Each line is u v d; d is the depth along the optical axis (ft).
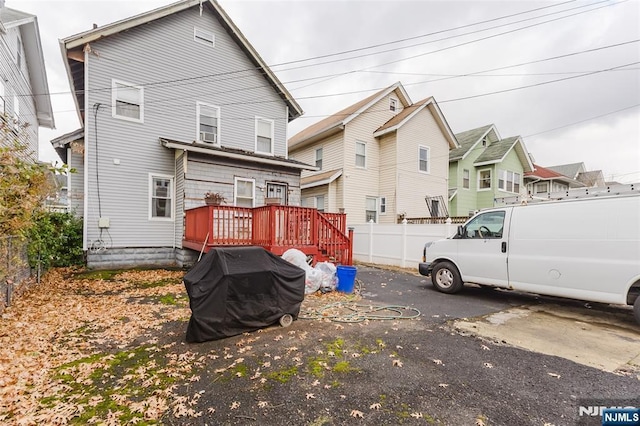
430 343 12.66
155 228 34.06
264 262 14.53
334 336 13.43
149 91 33.86
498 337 13.39
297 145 55.77
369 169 49.88
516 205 19.24
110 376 9.81
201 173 33.19
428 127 52.85
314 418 7.64
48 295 20.47
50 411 7.86
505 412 7.94
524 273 18.15
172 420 7.57
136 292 21.58
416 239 34.27
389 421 7.54
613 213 15.29
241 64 40.01
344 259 28.55
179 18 35.68
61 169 17.43
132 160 32.86
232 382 9.43
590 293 15.75
